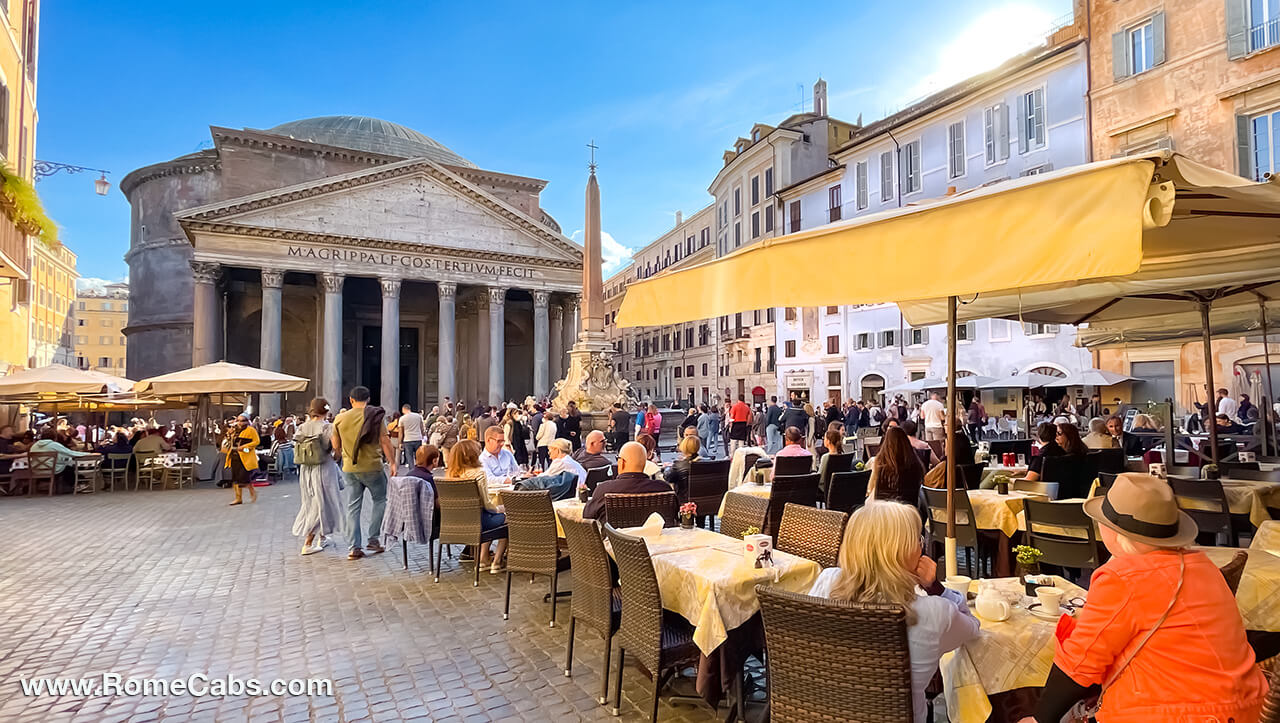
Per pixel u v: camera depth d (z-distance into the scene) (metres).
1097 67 21.94
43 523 10.99
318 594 6.71
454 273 40.72
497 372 41.62
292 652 5.14
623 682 4.52
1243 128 18.27
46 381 14.51
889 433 6.62
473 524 7.06
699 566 3.99
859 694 2.62
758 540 3.99
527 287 43.22
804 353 37.59
